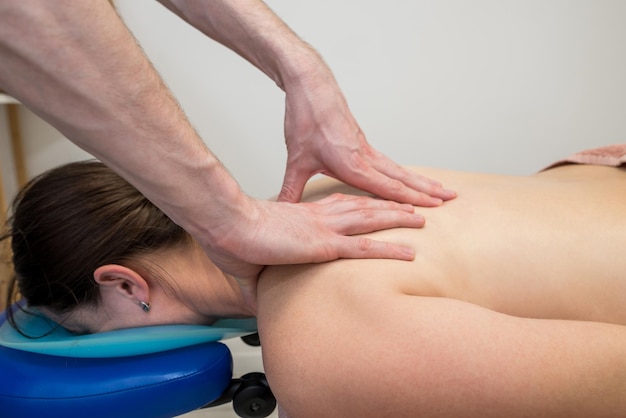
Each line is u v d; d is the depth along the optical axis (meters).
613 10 1.85
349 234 0.74
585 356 0.58
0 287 1.60
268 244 0.66
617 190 0.81
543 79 1.93
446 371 0.58
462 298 0.72
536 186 0.84
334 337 0.63
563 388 0.57
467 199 0.81
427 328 0.60
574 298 0.72
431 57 1.92
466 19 1.88
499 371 0.57
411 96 1.96
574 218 0.76
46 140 2.01
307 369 0.63
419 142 2.00
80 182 0.90
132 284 0.89
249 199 0.68
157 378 0.88
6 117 1.95
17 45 0.46
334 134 0.81
